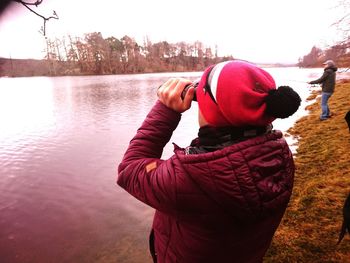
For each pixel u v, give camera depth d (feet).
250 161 3.15
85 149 33.63
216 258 3.53
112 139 38.19
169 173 3.25
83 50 313.53
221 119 3.28
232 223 3.26
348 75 100.73
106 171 25.94
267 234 3.80
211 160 3.09
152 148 3.88
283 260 9.34
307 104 52.42
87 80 212.43
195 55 350.84
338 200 12.28
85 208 18.95
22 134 43.09
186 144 32.81
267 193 3.20
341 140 21.52
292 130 31.24
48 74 296.10
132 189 3.64
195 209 3.21
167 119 3.92
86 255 14.20
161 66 351.67
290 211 12.12
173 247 3.78
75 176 24.91
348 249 9.35
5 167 27.89
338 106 37.04
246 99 3.03
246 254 3.70
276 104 2.94
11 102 88.28
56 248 14.87
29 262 13.93
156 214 4.12
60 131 44.39
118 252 14.17
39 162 29.27
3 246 15.23
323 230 10.48
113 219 17.34
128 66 331.57
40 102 86.02
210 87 3.23
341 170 15.58
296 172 17.16
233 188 3.06
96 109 67.72
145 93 103.24
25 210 19.11
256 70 3.22
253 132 3.39
